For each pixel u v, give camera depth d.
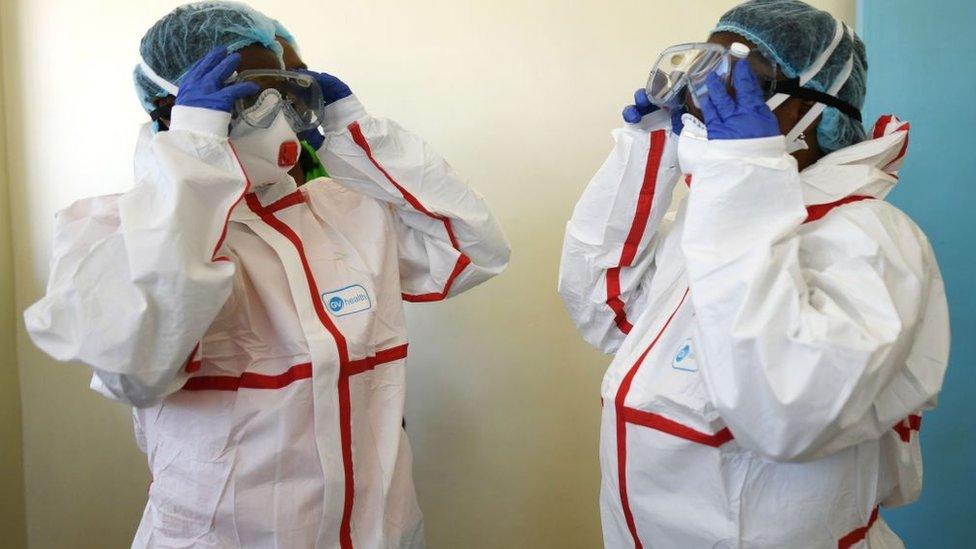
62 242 0.94
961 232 1.45
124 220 0.86
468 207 1.23
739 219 0.87
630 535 1.03
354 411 1.04
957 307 1.45
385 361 1.13
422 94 1.60
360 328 1.06
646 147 1.13
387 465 1.09
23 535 1.62
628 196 1.15
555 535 1.68
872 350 0.78
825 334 0.79
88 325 0.85
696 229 0.89
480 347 1.65
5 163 1.58
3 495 1.55
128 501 1.61
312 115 1.08
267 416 1.00
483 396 1.66
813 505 0.91
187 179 0.88
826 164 0.96
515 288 1.64
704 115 0.92
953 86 1.44
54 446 1.61
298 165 1.28
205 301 0.89
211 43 1.02
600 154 1.62
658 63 1.01
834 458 0.91
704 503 0.94
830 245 0.89
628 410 1.00
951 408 1.46
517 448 1.66
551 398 1.66
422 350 1.65
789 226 0.86
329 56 1.58
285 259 1.04
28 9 1.56
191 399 1.02
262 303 1.03
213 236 0.92
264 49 1.05
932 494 1.48
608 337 1.24
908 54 1.46
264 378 1.02
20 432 1.61
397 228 1.25
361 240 1.18
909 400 0.89
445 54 1.60
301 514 1.01
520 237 1.63
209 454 1.00
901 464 0.99
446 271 1.23
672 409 0.96
